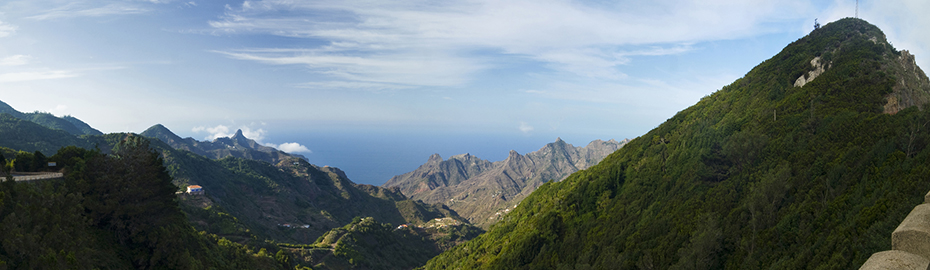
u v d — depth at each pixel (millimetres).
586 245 109938
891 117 75062
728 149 101062
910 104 87250
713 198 89938
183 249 84062
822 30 132625
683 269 72438
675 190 103750
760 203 77188
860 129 77312
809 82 106562
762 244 68500
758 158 92562
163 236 78812
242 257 125438
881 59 99125
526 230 137500
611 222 112625
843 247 52250
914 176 53719
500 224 175375
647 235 92562
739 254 70812
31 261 51281
